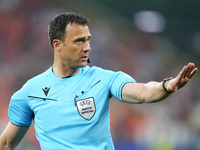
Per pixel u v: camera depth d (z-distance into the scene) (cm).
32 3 6003
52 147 1000
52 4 6153
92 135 983
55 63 1069
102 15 6462
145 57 6206
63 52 1012
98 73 1033
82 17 1004
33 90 1048
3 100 5147
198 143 4912
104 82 1005
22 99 1062
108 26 6397
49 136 1011
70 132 988
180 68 6212
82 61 1006
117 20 6456
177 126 5062
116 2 6322
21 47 5700
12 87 5359
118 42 6253
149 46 6328
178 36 6394
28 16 5919
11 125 1117
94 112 983
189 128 5097
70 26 988
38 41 5784
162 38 6438
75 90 1009
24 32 5794
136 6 6309
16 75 5478
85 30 994
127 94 923
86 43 999
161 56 6247
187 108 5325
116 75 998
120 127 4875
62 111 995
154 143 4806
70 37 987
